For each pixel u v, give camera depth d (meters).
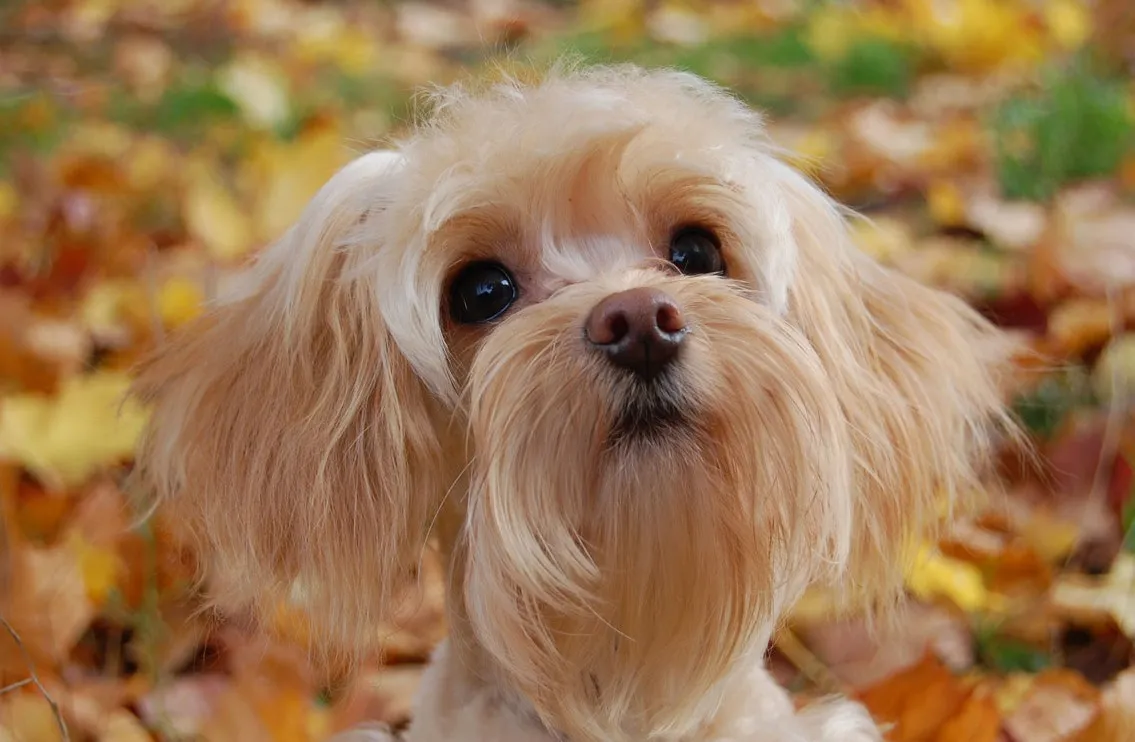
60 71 1.63
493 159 0.58
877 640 0.70
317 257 0.61
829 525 0.58
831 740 0.62
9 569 0.71
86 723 0.69
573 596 0.58
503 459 0.56
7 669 0.69
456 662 0.62
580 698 0.60
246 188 1.11
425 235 0.58
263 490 0.60
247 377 0.61
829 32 1.57
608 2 1.89
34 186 1.14
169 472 0.64
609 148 0.58
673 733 0.60
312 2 2.07
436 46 1.79
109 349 0.88
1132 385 0.79
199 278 0.91
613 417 0.56
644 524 0.57
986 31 1.48
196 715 0.70
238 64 1.53
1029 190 1.05
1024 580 0.73
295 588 0.60
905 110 1.35
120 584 0.73
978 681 0.68
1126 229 0.93
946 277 0.90
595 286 0.57
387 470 0.59
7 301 0.85
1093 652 0.72
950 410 0.65
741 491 0.57
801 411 0.57
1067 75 1.25
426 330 0.58
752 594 0.58
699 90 0.62
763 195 0.60
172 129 1.36
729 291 0.58
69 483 0.77
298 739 0.68
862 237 0.92
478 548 0.57
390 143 0.65
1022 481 0.77
